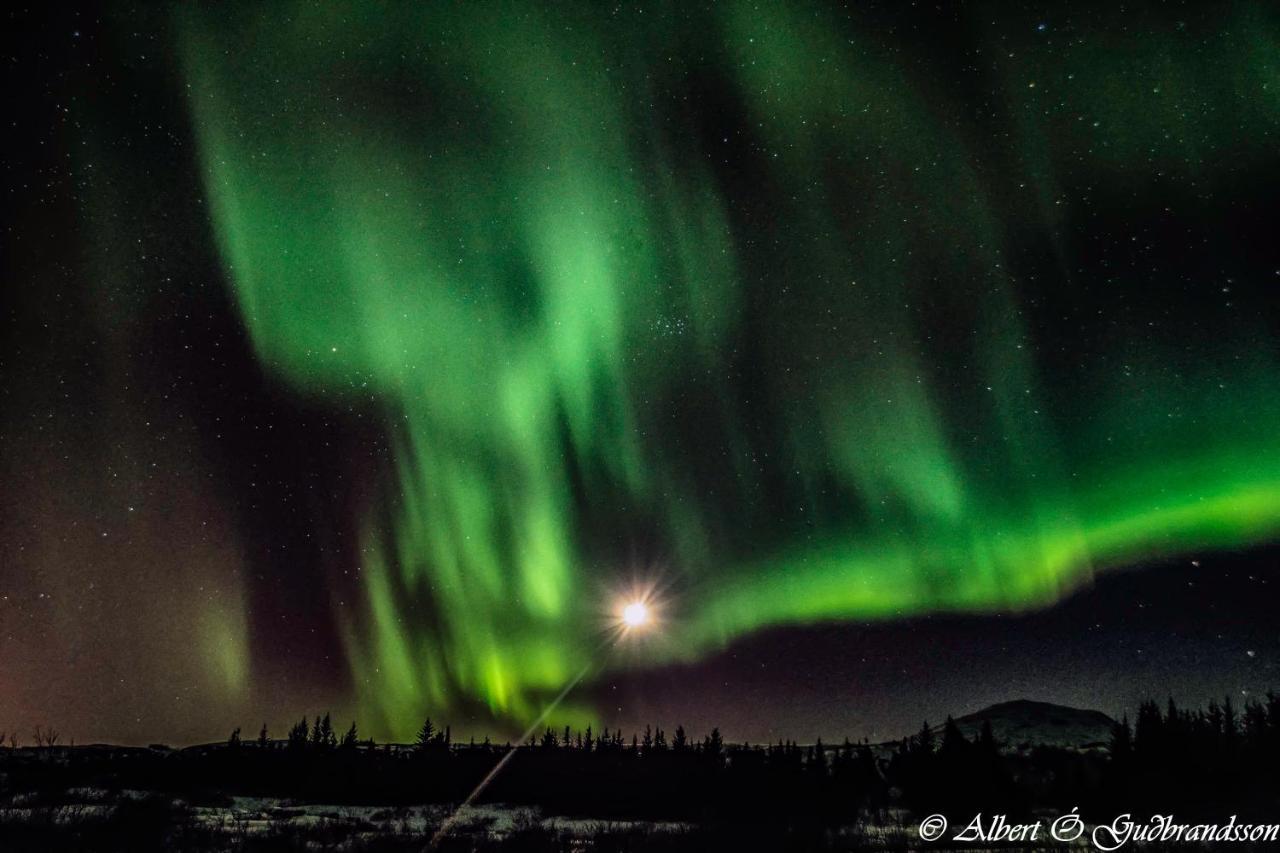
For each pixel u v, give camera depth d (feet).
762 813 102.01
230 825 87.15
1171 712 96.27
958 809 96.99
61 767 144.46
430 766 150.61
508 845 75.77
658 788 126.52
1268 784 81.82
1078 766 103.40
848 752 133.49
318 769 147.13
